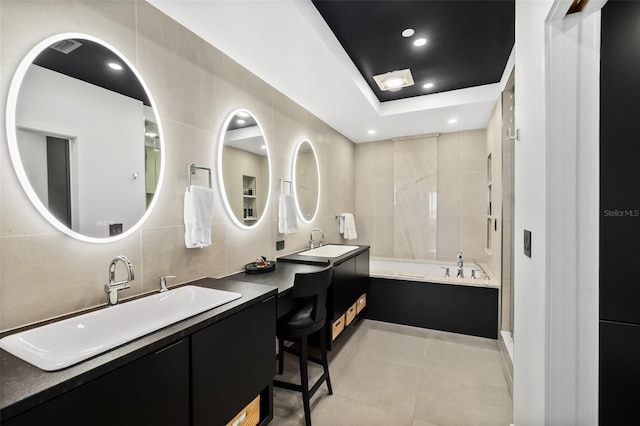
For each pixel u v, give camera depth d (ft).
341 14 6.12
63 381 2.33
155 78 5.10
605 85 3.07
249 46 6.33
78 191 4.05
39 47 3.68
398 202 13.92
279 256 8.54
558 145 3.11
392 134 13.44
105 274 4.33
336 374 7.16
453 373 7.22
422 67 8.39
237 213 6.96
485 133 12.48
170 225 5.33
